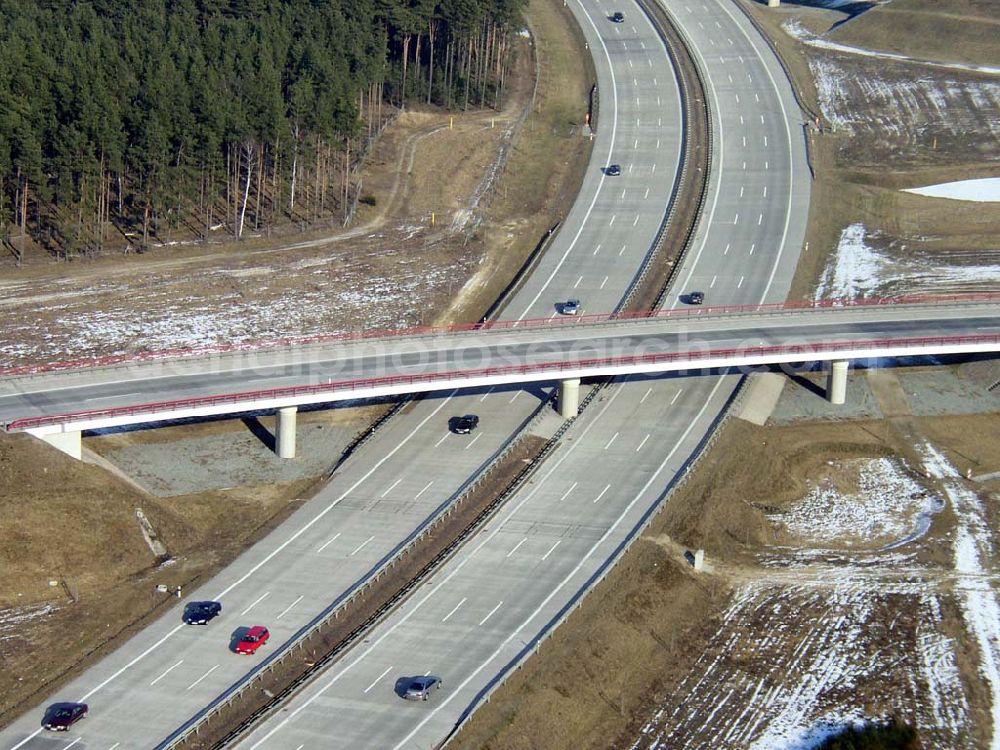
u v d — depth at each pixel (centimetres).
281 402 10544
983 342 11969
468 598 9144
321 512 10219
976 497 11062
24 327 12912
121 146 14375
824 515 10800
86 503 9694
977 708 8450
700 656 8881
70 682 8244
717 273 14850
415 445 11219
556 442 11250
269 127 15075
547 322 13075
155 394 10612
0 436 9838
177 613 8956
